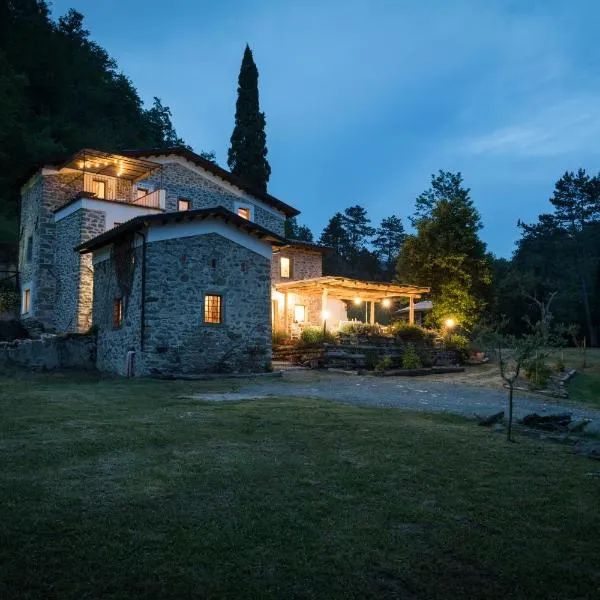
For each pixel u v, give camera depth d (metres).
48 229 23.17
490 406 12.30
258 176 36.25
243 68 37.41
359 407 10.56
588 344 44.88
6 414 8.77
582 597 3.45
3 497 4.71
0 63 37.09
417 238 31.62
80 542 3.88
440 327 29.62
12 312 24.98
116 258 17.06
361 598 3.31
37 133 35.34
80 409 9.40
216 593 3.28
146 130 54.91
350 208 77.12
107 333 17.42
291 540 4.07
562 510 4.93
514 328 40.12
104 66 57.06
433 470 6.04
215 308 16.22
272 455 6.47
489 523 4.57
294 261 27.41
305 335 21.08
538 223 59.59
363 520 4.53
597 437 8.90
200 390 12.73
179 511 4.55
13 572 3.41
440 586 3.51
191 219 15.90
